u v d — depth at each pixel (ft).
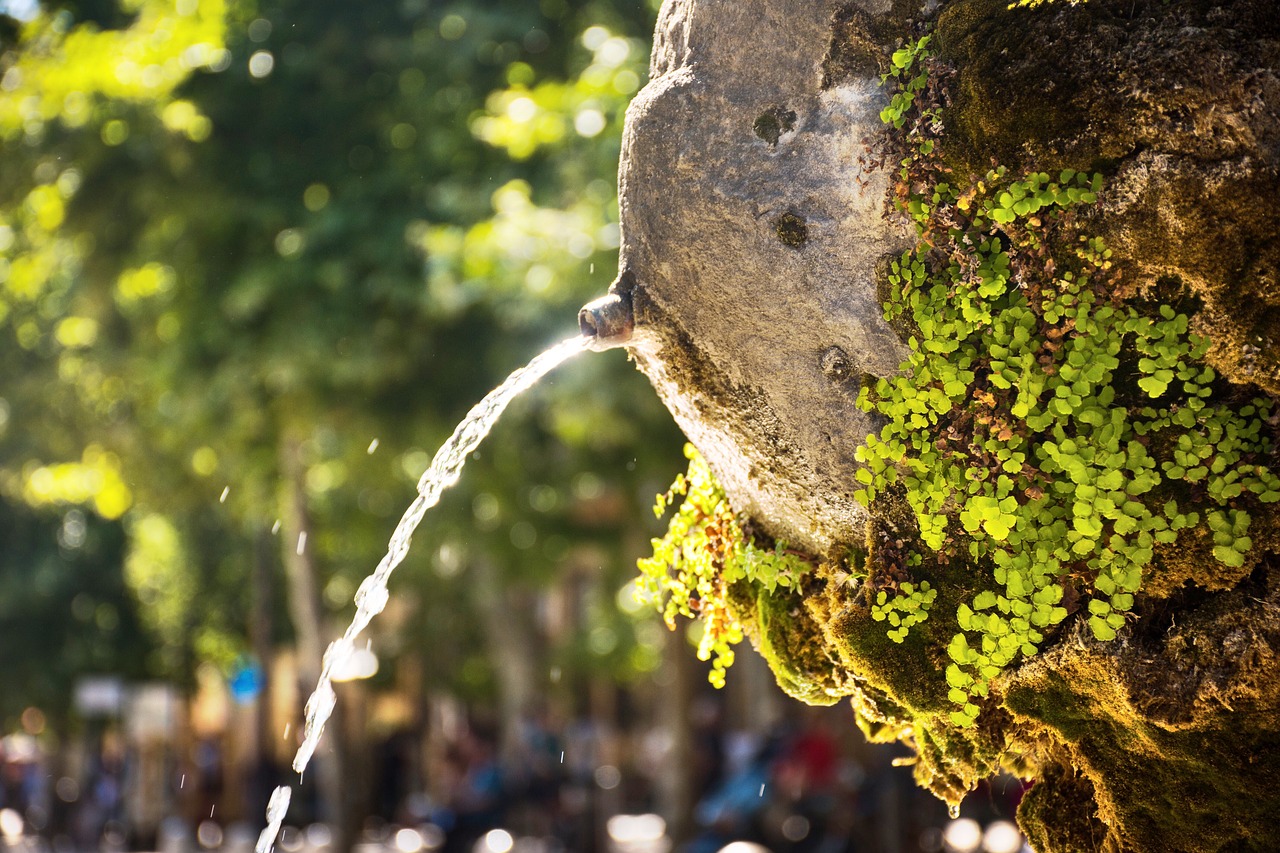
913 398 9.64
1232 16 8.70
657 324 10.63
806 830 41.60
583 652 89.66
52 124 43.11
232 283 41.52
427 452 43.60
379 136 41.06
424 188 39.50
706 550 12.05
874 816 38.09
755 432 10.52
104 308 49.19
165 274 44.04
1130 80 8.73
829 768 42.83
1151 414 9.00
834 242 9.84
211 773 86.07
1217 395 8.96
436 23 39.70
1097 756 9.59
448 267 35.60
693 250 10.28
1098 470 9.09
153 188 41.86
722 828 43.91
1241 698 8.95
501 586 66.44
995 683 9.81
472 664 88.43
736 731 81.92
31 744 110.93
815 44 9.86
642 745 109.09
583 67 35.37
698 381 10.66
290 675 101.55
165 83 39.81
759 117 10.04
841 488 10.25
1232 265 8.66
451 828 57.47
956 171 9.35
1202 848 9.34
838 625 10.25
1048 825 10.11
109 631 99.30
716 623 12.18
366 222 39.17
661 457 40.14
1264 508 8.86
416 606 80.53
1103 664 9.23
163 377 43.39
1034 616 9.37
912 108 9.53
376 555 59.31
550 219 34.47
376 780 81.87
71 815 95.45
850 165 9.74
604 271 33.42
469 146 38.78
